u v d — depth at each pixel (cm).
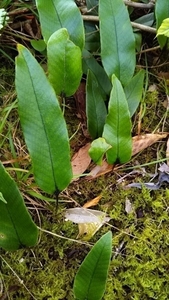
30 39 27
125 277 23
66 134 20
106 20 24
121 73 25
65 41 21
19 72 20
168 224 24
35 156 21
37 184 21
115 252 24
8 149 25
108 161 24
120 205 24
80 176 25
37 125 20
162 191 25
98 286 20
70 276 23
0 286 22
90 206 24
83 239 24
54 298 22
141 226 24
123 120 22
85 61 26
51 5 23
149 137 26
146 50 28
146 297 23
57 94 24
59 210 24
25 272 23
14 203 20
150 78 28
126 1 28
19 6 28
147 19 28
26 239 21
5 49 28
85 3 28
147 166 26
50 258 23
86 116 26
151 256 24
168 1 25
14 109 26
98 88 24
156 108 27
